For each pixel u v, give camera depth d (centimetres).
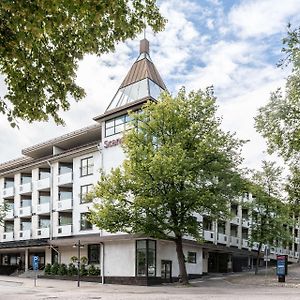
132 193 2828
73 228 3850
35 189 4409
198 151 2744
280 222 4128
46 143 4397
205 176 2833
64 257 3925
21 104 812
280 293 2203
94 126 3888
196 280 3462
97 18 657
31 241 4125
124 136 2973
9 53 659
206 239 4206
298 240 7125
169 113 2922
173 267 3425
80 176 3878
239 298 1847
